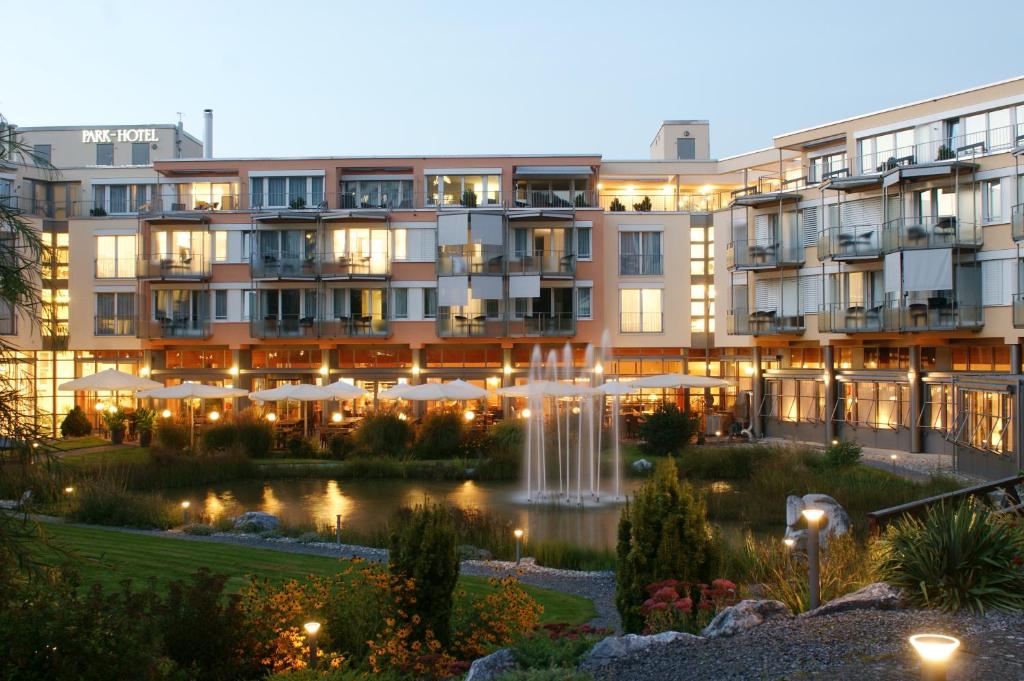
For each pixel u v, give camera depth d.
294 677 8.38
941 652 4.27
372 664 9.38
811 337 39.41
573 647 8.44
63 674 7.30
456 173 45.22
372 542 19.25
